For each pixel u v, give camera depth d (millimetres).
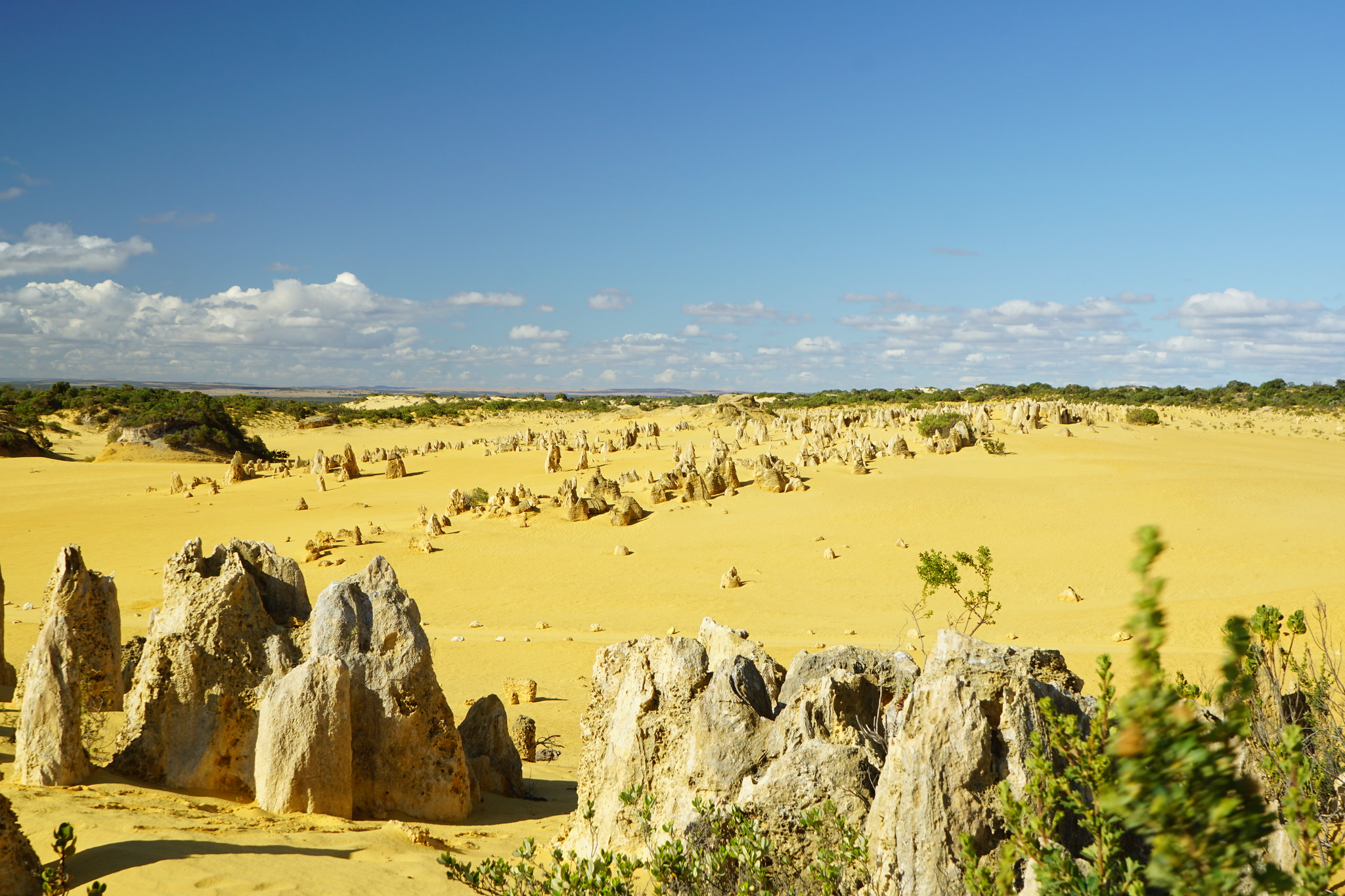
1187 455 105250
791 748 10766
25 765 14898
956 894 7836
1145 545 3576
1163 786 3449
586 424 171875
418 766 16766
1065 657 35188
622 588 55250
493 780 20906
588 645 42344
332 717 15641
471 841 14844
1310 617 34906
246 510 81688
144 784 16016
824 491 79625
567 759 27156
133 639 23344
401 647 17172
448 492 90438
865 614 48125
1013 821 5965
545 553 64500
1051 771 6012
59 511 81562
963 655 9266
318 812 15312
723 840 9680
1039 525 67875
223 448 127000
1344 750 8602
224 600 16922
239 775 16281
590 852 12102
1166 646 34312
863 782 9953
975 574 56469
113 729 18547
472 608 51406
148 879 10375
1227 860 3418
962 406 148250
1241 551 58062
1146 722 3475
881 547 63531
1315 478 85438
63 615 15570
